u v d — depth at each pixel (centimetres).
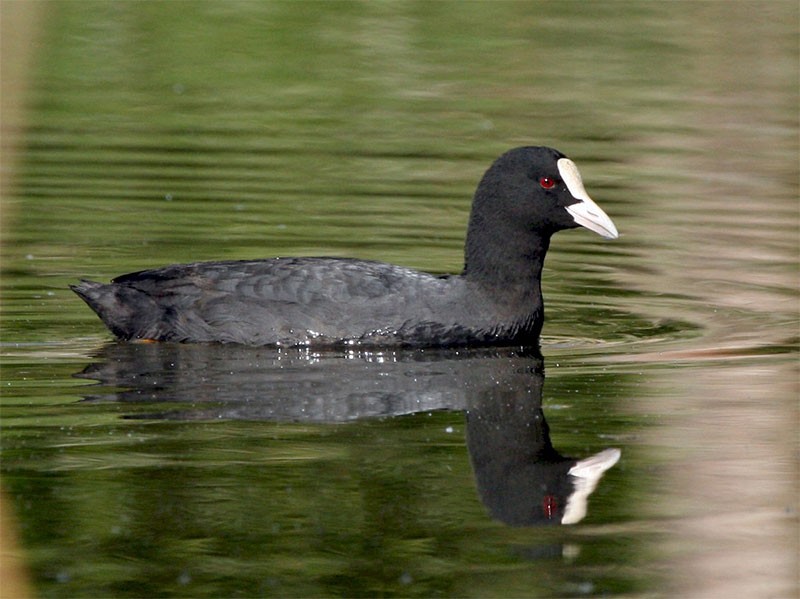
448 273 1586
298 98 2527
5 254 1611
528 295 1362
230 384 1209
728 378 1243
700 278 1611
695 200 1961
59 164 2048
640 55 2825
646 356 1321
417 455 1038
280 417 1120
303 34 2933
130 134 2253
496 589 833
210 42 2872
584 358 1313
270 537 891
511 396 1190
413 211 1853
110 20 2964
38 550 869
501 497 957
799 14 3134
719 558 877
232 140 2238
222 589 823
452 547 888
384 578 835
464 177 2038
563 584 840
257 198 1894
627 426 1113
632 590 834
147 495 950
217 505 936
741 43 2920
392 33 2964
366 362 1288
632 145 2241
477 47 2889
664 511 947
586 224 1333
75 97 2478
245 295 1333
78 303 1458
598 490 983
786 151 2216
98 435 1067
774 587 836
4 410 1124
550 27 3042
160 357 1285
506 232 1349
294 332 1316
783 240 1767
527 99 2531
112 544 879
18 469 993
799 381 1231
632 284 1591
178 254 1627
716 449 1061
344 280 1336
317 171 2058
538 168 1342
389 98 2527
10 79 2562
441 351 1330
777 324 1431
